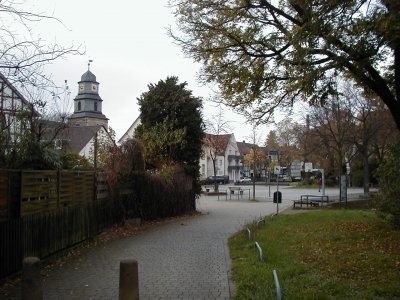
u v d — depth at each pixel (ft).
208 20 49.16
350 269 27.89
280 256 33.32
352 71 39.86
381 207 45.44
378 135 135.74
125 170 59.26
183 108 86.58
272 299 21.48
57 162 41.16
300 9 41.52
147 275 29.50
